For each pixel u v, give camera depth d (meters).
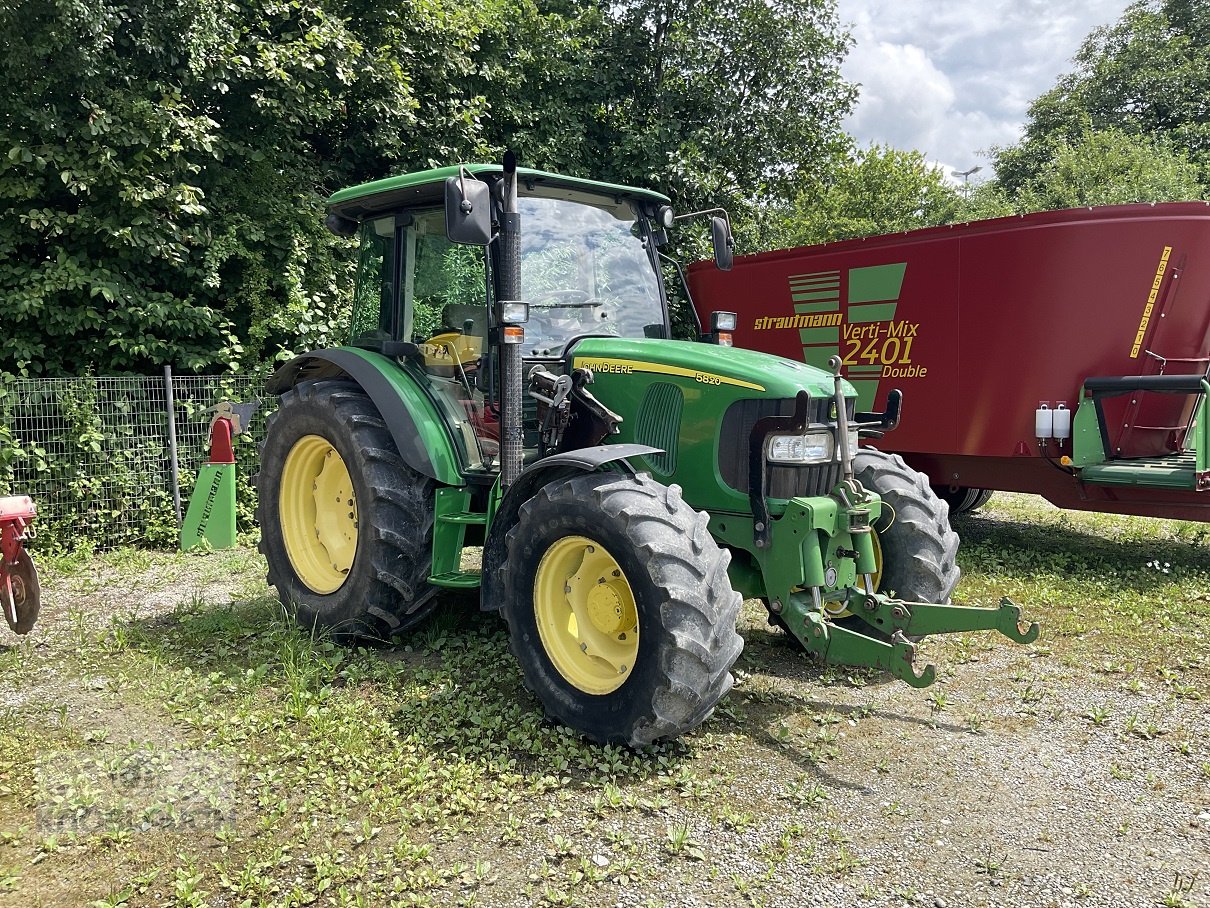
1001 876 2.67
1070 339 6.64
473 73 11.34
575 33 13.41
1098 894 2.59
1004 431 6.99
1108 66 28.44
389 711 3.79
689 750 3.48
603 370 4.28
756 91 13.50
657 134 12.38
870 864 2.73
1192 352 6.52
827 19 13.45
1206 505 6.25
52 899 2.54
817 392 3.88
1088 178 22.09
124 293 7.64
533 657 3.69
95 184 7.46
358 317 5.30
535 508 3.66
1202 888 2.61
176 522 7.55
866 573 3.82
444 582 4.31
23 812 3.02
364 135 10.30
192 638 4.79
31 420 7.08
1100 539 7.82
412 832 2.87
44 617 5.30
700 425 3.98
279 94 9.15
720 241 4.81
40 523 7.00
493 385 4.39
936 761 3.45
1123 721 3.84
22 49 7.02
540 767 3.31
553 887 2.59
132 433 7.49
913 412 7.53
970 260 7.05
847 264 7.90
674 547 3.27
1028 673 4.43
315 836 2.84
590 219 4.70
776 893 2.58
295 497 5.04
